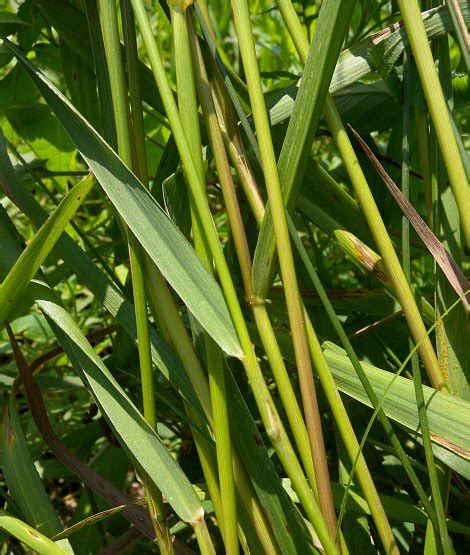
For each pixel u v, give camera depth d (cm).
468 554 38
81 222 66
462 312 33
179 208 35
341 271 59
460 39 29
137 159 32
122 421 31
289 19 31
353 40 51
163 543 32
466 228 29
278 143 41
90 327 67
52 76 62
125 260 51
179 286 30
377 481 40
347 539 35
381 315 40
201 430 32
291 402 29
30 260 32
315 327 41
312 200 38
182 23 30
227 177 31
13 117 49
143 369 31
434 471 29
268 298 42
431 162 34
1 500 50
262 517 31
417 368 30
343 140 31
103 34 31
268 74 47
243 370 45
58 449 36
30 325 61
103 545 40
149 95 37
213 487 32
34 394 36
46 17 38
